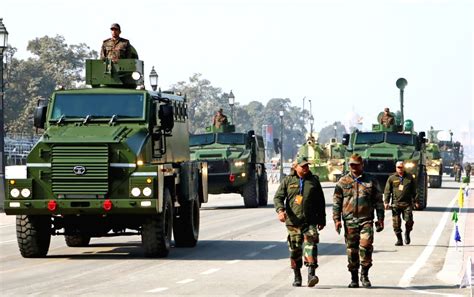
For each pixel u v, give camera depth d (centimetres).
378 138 10112
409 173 6053
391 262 5044
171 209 5359
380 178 9750
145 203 5016
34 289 3950
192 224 5847
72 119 5322
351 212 3978
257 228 7431
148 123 5284
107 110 5331
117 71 5519
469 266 3731
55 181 5072
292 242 4000
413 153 9769
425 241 6306
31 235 5238
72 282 4181
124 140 5084
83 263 4997
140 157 5062
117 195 5066
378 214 4000
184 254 5453
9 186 5100
